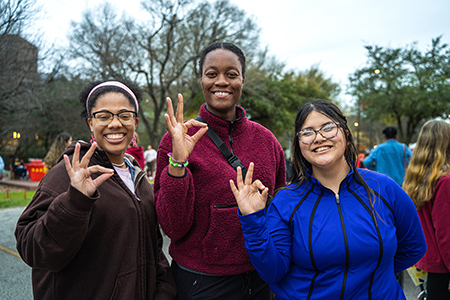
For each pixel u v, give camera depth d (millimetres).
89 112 1419
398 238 1363
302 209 1321
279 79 23047
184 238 1491
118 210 1318
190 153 1457
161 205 1380
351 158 1354
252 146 1646
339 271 1228
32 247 1148
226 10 16641
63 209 1091
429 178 1924
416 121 20828
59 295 1266
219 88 1559
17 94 11438
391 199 1305
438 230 1827
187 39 16766
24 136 17969
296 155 1453
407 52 20281
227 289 1473
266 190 1225
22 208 6949
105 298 1260
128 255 1318
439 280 1923
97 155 1375
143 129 25766
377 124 33500
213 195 1449
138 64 16562
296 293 1286
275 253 1245
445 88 18500
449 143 1948
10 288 2982
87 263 1271
